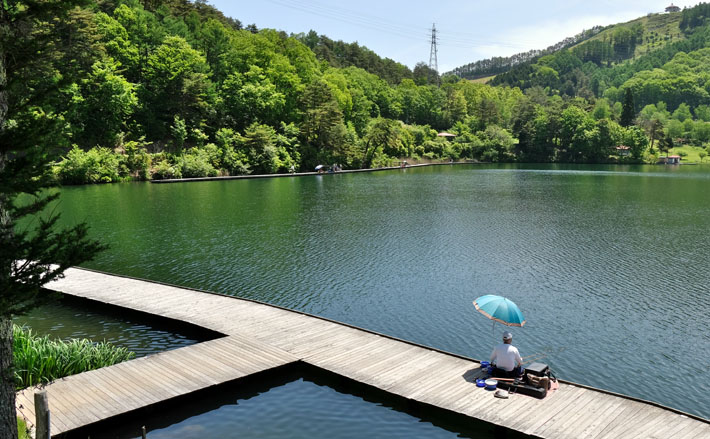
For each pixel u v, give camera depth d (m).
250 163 93.50
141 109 88.00
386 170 115.12
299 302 23.64
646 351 18.62
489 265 29.95
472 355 18.23
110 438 12.14
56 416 12.28
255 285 26.02
